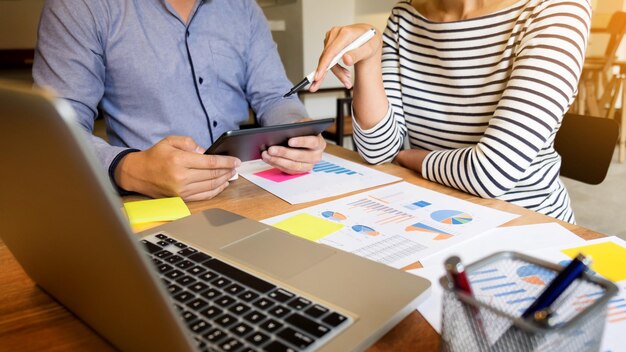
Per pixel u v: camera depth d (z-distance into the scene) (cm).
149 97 109
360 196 78
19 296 46
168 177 74
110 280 29
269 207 73
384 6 357
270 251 51
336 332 36
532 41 84
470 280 36
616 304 43
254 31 128
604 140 97
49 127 23
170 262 48
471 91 102
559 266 35
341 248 58
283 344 34
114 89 110
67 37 99
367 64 97
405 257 55
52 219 30
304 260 49
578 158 102
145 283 26
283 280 44
